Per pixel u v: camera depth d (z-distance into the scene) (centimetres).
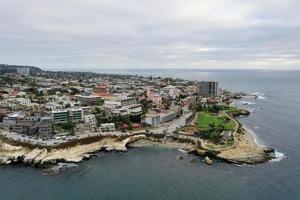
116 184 17375
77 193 16175
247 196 15850
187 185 17212
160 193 16212
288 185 17138
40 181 17750
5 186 17012
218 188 16800
